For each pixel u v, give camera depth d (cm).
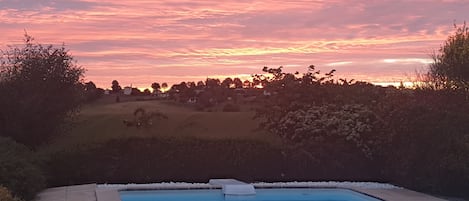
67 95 2138
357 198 1841
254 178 2116
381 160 2111
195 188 1848
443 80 2231
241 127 2355
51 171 1973
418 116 1912
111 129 2266
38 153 1980
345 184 2006
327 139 2164
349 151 2136
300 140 2191
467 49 2272
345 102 2381
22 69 2094
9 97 2053
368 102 2367
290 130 2245
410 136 1925
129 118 2309
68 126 2191
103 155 2038
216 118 2388
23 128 2081
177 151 2091
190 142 2106
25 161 1731
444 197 1822
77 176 2002
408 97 2119
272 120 2317
